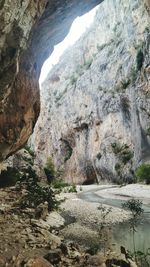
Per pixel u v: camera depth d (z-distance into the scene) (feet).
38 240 37.04
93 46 277.64
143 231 52.08
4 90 41.16
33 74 64.03
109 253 34.76
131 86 184.96
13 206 57.57
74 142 266.57
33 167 134.62
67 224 57.06
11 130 57.62
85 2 61.00
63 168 276.82
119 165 196.95
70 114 265.54
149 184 148.25
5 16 33.99
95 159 228.22
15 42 38.11
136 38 188.75
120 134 203.21
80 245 41.34
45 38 61.87
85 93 245.86
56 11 56.39
